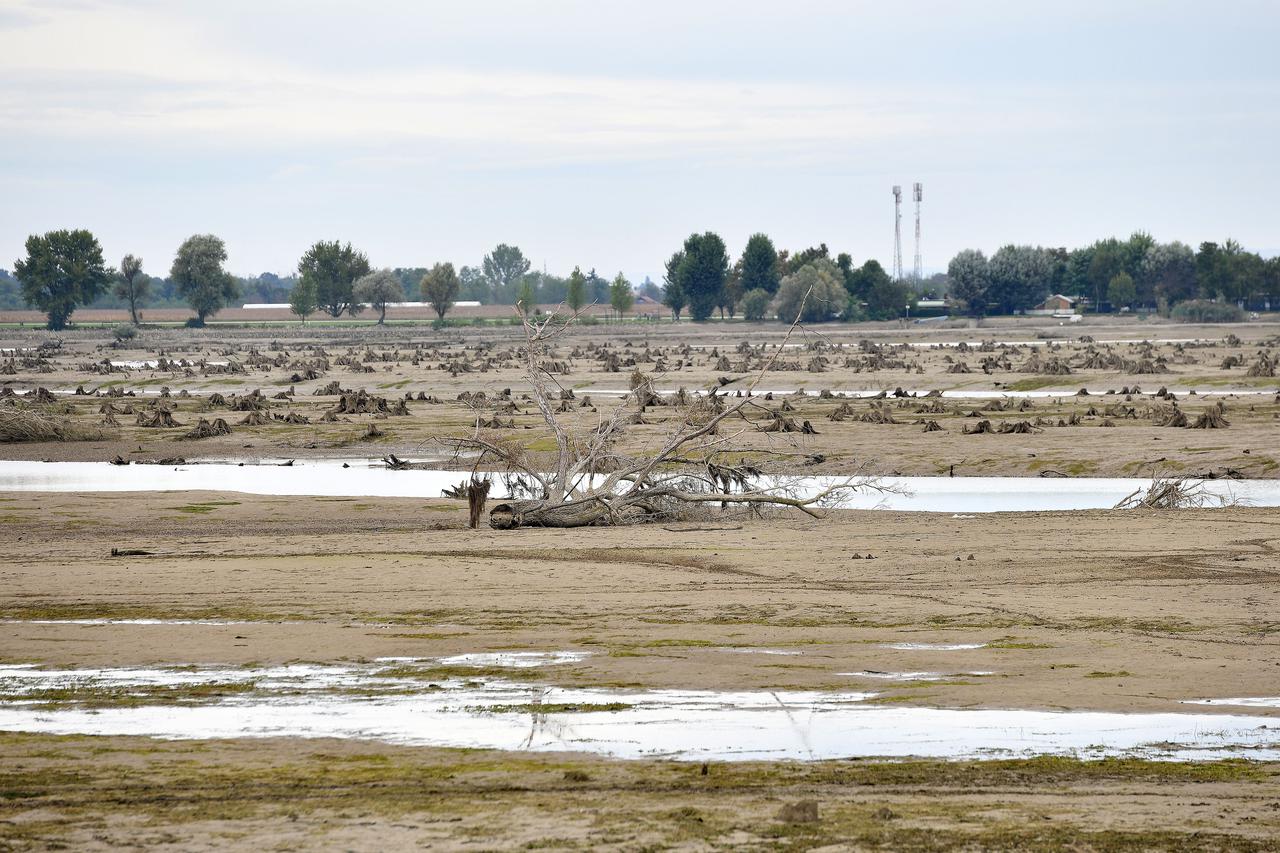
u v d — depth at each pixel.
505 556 80.00
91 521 103.69
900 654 51.44
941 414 197.50
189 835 29.30
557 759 36.75
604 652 52.12
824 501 115.25
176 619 59.44
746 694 44.91
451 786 33.69
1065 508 110.88
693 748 38.00
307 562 76.81
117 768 35.66
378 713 42.50
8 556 80.56
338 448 174.62
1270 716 41.53
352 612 61.03
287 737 39.41
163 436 188.12
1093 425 175.25
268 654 51.94
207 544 87.19
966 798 32.59
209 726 40.72
